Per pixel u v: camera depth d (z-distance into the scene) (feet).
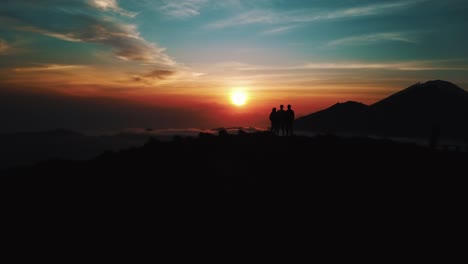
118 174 74.38
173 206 61.41
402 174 71.77
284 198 62.39
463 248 49.83
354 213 58.03
